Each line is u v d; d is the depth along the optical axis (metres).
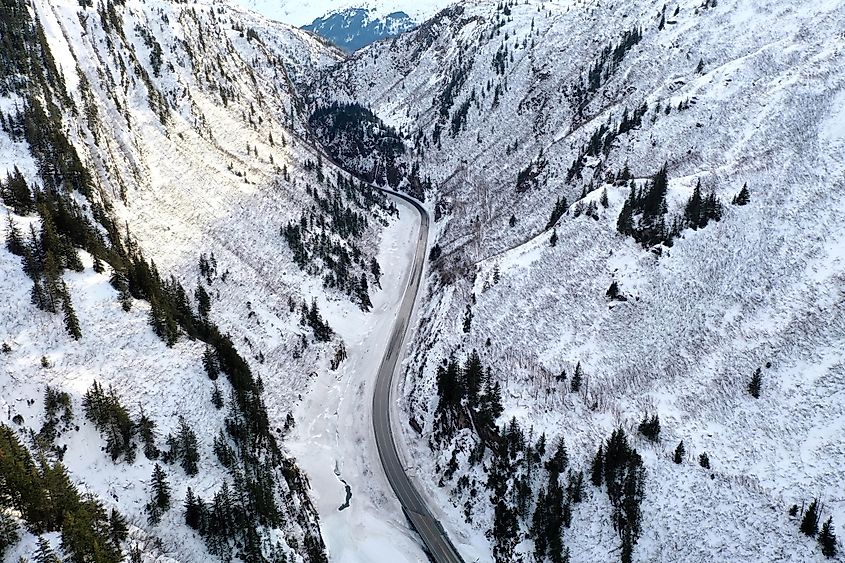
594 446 68.50
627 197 102.38
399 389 92.44
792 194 93.56
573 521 63.56
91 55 125.81
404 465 78.88
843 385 67.25
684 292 85.56
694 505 60.75
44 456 50.88
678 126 122.31
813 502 57.12
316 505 71.94
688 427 69.31
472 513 70.31
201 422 66.00
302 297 108.25
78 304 68.25
